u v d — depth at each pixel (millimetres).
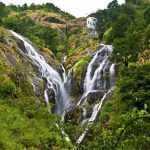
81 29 70188
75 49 59156
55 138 24578
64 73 50000
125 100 29422
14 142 22219
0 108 26922
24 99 31062
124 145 11375
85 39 62750
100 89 42469
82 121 36500
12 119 25641
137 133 11547
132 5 70312
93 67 45625
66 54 58688
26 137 23641
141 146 11328
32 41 55375
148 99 27656
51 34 64875
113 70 42250
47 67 46719
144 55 39094
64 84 47156
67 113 38906
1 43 40719
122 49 43312
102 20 73500
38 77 40875
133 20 55500
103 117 30844
